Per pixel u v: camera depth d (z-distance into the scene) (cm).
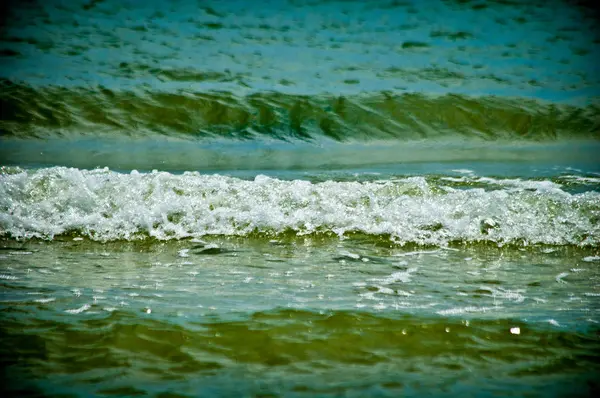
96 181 1911
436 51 4216
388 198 1900
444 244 1742
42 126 2973
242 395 946
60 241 1742
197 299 1320
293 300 1320
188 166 2512
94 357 1056
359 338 1142
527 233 1773
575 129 3111
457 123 3181
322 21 4772
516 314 1259
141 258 1612
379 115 3212
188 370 1020
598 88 3619
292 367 1034
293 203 1884
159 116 3122
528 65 3994
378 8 5062
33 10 4700
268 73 3719
